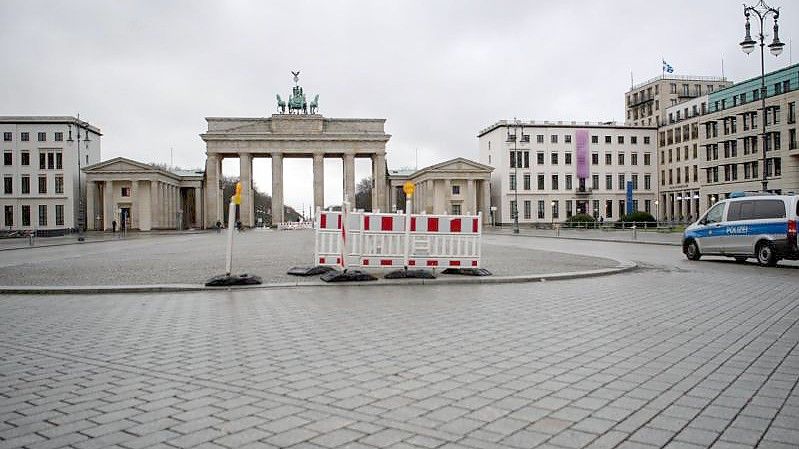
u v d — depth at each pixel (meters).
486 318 9.84
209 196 97.56
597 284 14.95
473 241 16.30
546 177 101.94
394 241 16.16
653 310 10.64
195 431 4.70
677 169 100.50
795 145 71.25
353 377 6.23
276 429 4.73
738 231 21.17
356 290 13.92
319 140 98.31
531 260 22.25
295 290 13.98
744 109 79.06
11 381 6.21
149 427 4.80
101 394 5.71
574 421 4.87
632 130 105.31
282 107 101.50
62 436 4.62
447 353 7.30
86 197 99.25
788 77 74.44
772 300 11.90
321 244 16.45
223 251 30.62
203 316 10.32
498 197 103.19
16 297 13.31
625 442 4.43
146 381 6.16
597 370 6.46
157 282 15.32
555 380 6.07
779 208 20.00
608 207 104.25
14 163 94.06
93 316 10.47
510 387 5.82
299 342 8.02
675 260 23.56
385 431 4.67
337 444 4.41
